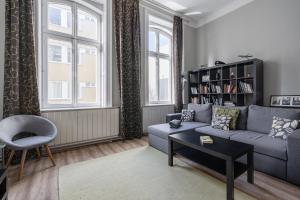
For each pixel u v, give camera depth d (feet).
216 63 14.23
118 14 12.23
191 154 7.73
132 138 12.68
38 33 9.62
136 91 13.02
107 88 12.26
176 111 15.75
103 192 5.92
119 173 7.24
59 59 11.03
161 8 14.48
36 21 9.45
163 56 16.39
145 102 14.24
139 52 13.32
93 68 12.41
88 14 12.16
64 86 11.21
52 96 10.80
